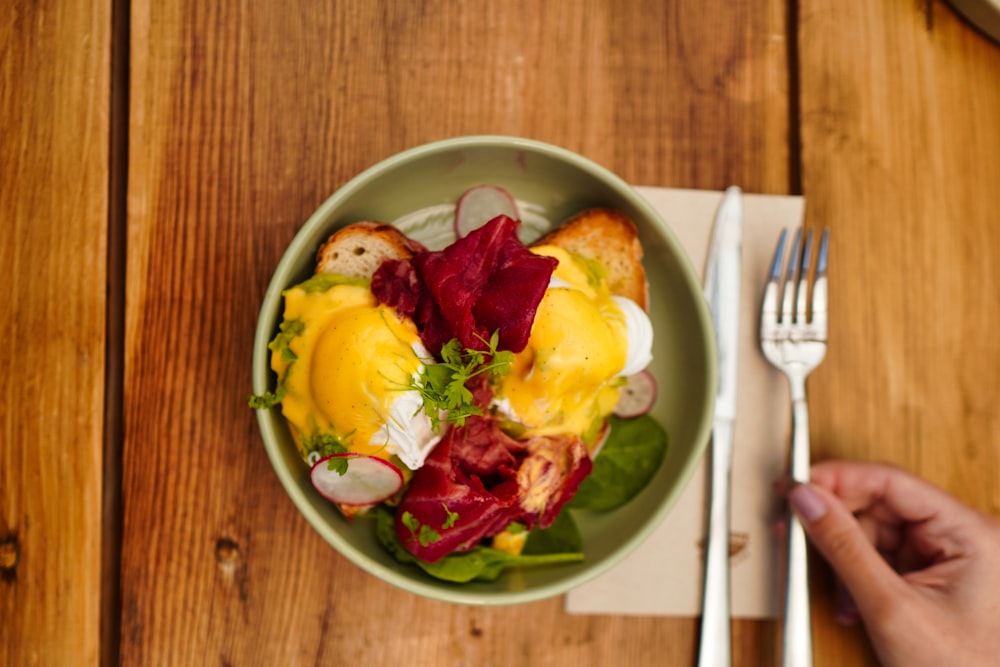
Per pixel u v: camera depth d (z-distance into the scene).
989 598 0.50
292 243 0.45
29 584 0.49
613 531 0.49
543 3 0.52
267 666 0.50
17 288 0.49
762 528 0.52
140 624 0.49
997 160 0.55
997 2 0.52
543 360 0.45
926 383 0.54
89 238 0.50
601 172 0.47
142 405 0.49
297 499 0.44
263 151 0.51
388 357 0.44
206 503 0.50
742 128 0.53
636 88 0.53
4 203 0.49
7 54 0.50
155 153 0.50
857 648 0.53
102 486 0.49
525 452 0.46
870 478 0.52
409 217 0.50
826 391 0.53
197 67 0.50
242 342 0.50
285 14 0.51
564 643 0.51
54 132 0.50
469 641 0.51
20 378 0.49
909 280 0.54
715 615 0.51
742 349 0.53
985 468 0.54
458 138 0.46
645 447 0.50
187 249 0.50
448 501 0.45
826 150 0.54
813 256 0.53
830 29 0.54
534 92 0.52
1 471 0.49
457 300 0.44
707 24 0.53
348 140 0.51
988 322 0.54
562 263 0.48
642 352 0.48
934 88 0.54
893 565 0.55
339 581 0.50
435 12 0.52
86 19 0.50
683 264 0.48
